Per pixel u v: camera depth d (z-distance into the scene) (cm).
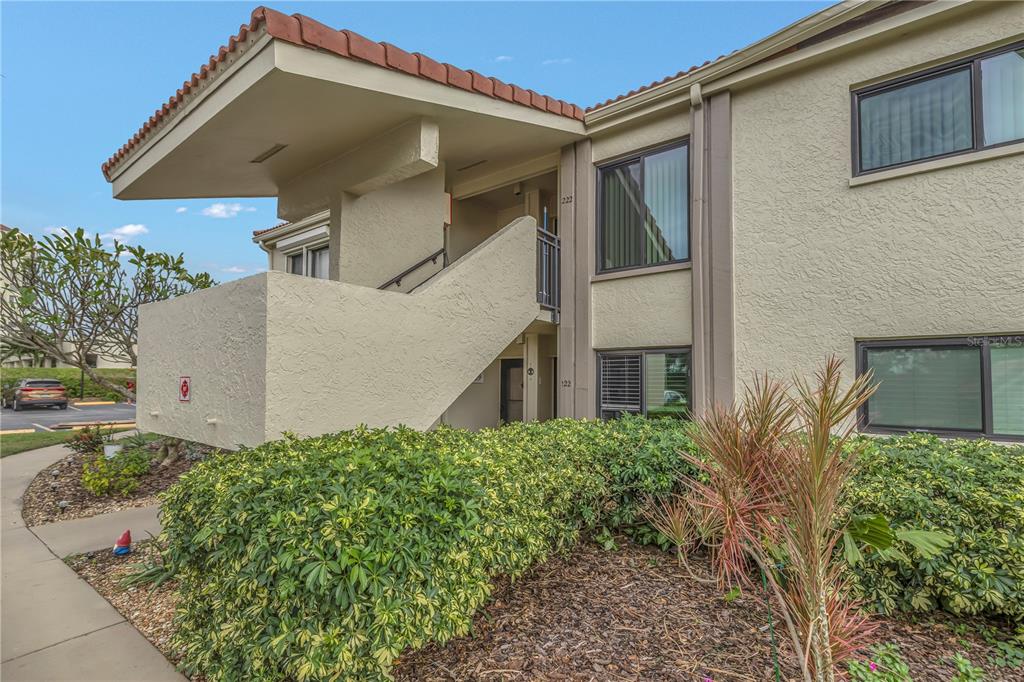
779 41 650
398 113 615
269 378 469
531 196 1068
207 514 322
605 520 549
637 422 671
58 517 717
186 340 594
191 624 337
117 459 888
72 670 347
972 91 563
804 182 658
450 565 303
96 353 1189
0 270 1025
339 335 532
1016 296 532
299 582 265
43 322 1049
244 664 293
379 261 767
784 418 277
